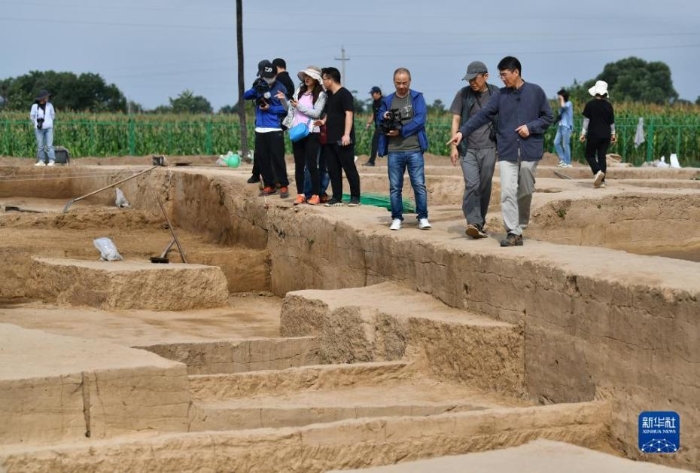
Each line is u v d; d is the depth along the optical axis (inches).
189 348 440.1
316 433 288.5
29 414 287.0
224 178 772.0
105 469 271.6
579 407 325.7
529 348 377.1
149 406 305.3
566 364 354.6
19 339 343.6
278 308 613.9
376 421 295.6
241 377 369.7
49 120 1085.1
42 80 2819.9
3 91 2583.7
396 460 295.7
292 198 697.6
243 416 330.3
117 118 1567.4
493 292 403.5
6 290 624.7
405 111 506.9
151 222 851.4
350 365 397.7
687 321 300.0
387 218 573.6
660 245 602.2
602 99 704.4
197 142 1566.2
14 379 285.7
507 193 425.4
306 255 617.6
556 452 284.8
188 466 277.4
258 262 674.8
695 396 297.4
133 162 1274.6
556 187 679.7
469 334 392.8
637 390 319.0
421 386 398.3
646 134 1492.4
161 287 566.6
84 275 566.6
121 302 555.5
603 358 334.6
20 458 266.1
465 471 266.4
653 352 312.8
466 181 462.3
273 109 699.4
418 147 512.1
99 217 832.9
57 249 658.2
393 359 428.8
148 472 274.4
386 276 510.6
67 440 290.8
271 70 698.8
